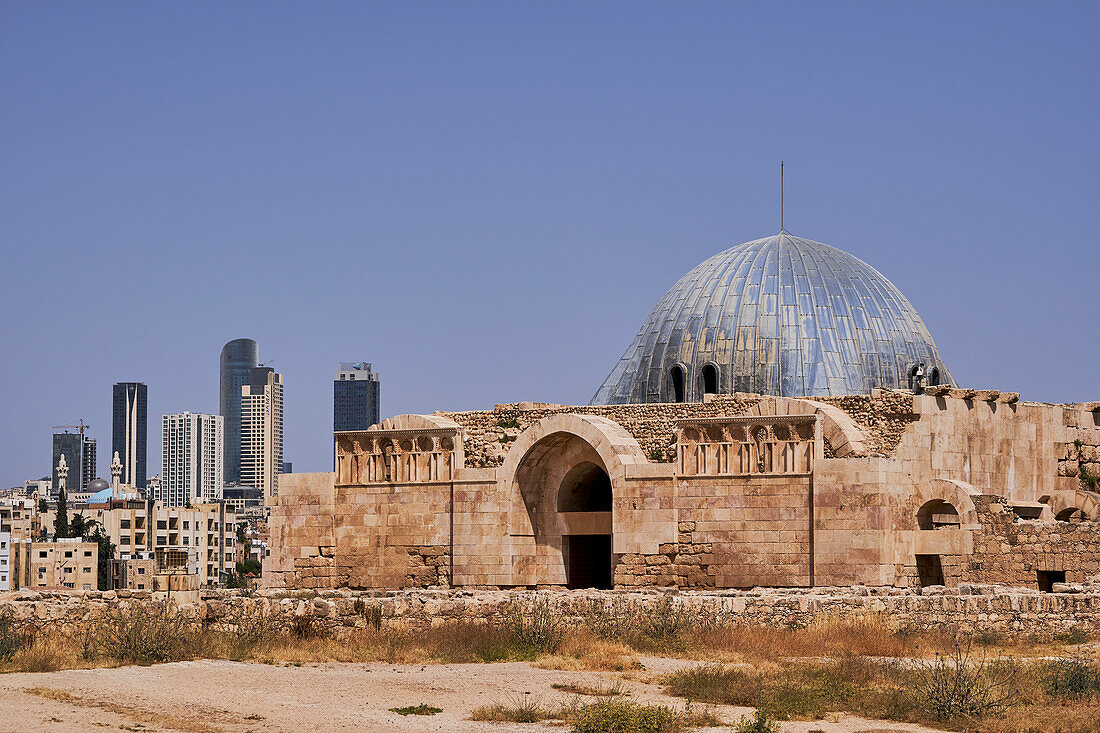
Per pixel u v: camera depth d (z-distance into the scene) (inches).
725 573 2603.3
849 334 3068.4
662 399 3112.7
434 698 1473.9
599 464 2795.3
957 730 1408.7
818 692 1530.5
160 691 1469.0
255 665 1669.5
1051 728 1395.2
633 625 1966.0
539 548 2800.2
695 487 2635.3
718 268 3230.8
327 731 1309.1
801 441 2581.2
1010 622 2078.0
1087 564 2461.9
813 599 2032.5
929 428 2687.0
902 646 1881.2
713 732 1352.1
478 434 2955.2
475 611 2000.5
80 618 1870.1
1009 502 2674.7
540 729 1339.8
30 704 1379.2
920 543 2578.7
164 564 2812.5
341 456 2928.2
